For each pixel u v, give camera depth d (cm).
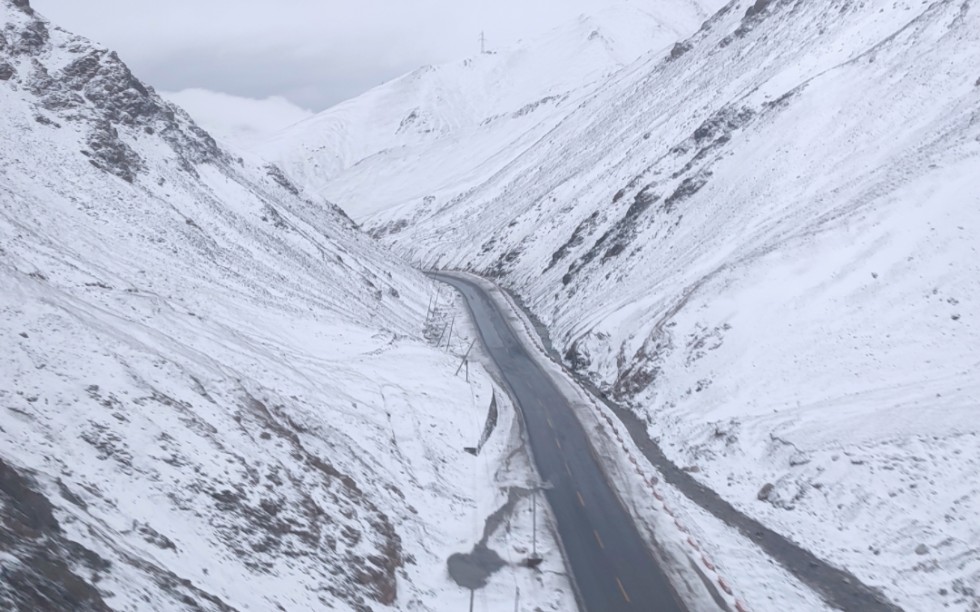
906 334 3600
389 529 2484
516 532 2902
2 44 5403
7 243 3278
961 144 4350
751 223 5256
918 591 2392
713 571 2595
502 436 3978
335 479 2512
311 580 1906
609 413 4266
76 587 1170
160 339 2742
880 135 5197
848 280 4038
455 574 2498
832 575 2555
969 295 3588
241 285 4544
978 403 2994
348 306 5428
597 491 3297
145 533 1599
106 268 3750
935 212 4062
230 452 2162
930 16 6094
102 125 5303
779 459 3222
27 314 2289
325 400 3244
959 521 2550
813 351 3778
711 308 4384
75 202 4344
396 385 3981
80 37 6088
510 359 5591
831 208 4694
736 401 3756
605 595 2461
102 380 2119
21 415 1748
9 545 1138
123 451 1859
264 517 2006
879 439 3016
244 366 3064
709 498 3209
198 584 1530
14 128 4703
